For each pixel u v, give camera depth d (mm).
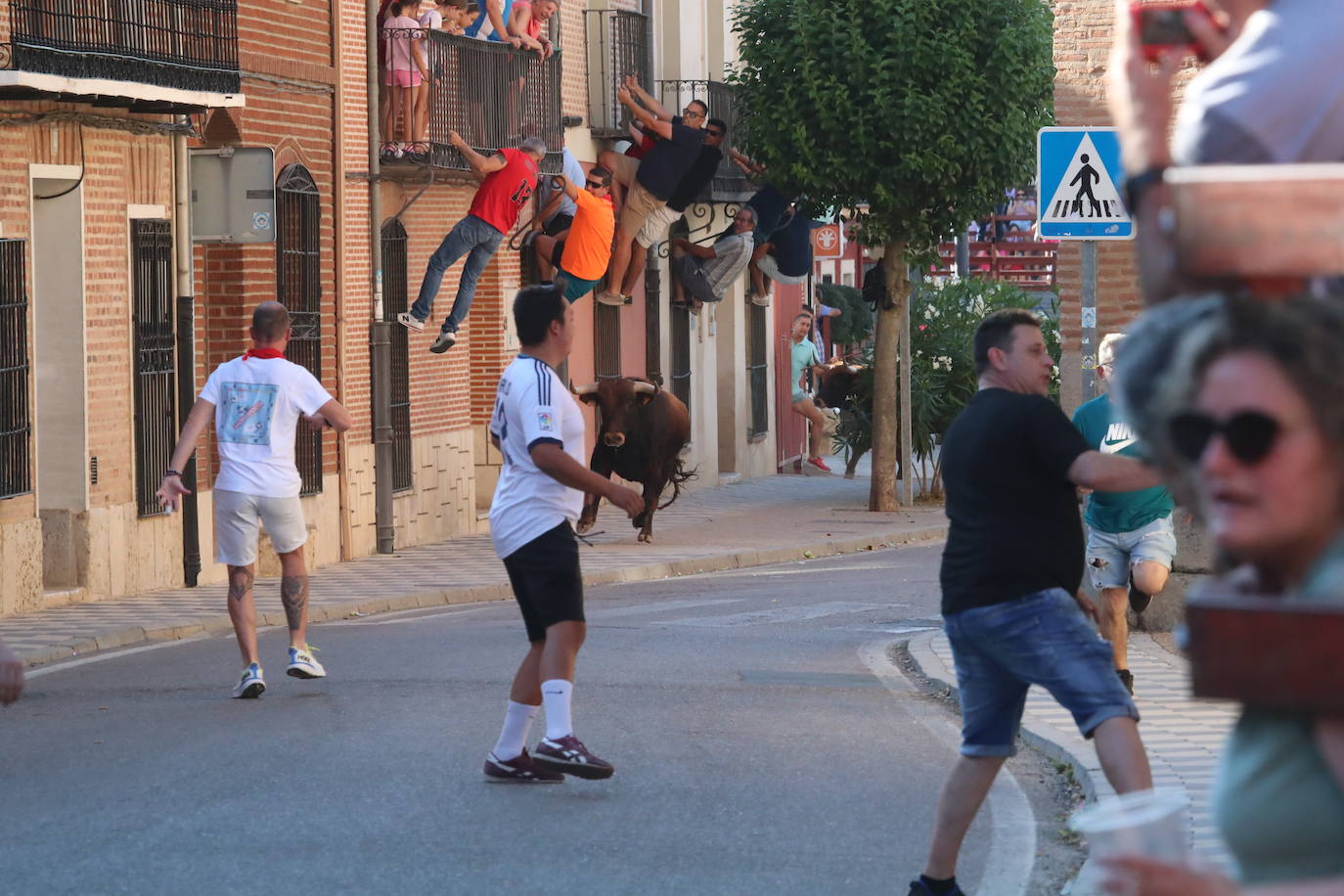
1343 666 3414
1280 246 3568
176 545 31922
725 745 17031
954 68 44969
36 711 18969
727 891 11898
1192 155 4465
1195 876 3600
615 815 14094
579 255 43844
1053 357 49719
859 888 11992
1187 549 23078
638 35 51062
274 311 19734
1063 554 10680
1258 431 3619
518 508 14703
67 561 29406
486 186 38844
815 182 46219
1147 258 4105
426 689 20047
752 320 61969
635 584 34094
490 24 42406
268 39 34719
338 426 19781
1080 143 21641
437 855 12820
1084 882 11703
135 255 30891
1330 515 3656
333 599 30750
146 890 11891
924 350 52250
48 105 28641
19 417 28031
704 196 53062
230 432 19656
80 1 28438
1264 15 4480
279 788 14961
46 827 13672
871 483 53969
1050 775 15711
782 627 26406
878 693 20422
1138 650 21781
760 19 46719
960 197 46406
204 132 33781
